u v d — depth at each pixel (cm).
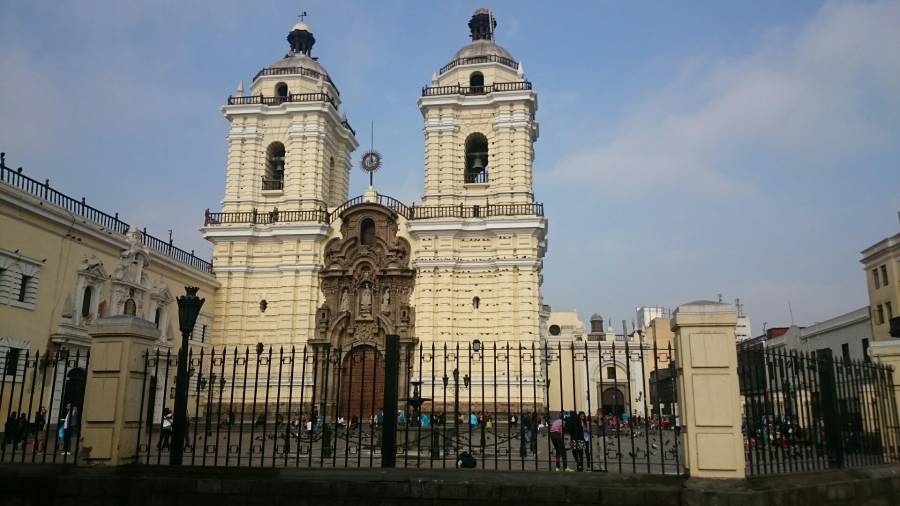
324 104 4828
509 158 4609
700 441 1351
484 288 4441
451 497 1387
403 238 4631
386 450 1527
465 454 1784
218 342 4566
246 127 4906
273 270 4681
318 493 1418
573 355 1617
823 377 1619
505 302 4328
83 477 1475
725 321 1378
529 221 4369
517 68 4884
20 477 1499
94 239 3381
